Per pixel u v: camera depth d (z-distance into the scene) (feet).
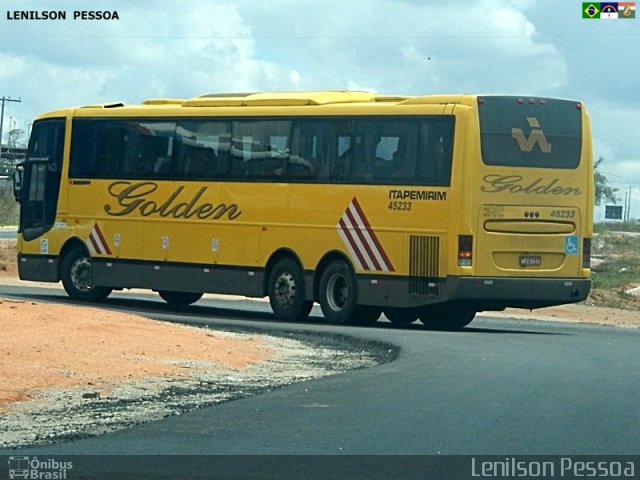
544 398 70.18
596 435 58.13
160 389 72.95
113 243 140.77
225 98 134.31
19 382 71.41
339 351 97.91
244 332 109.29
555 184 119.24
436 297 117.08
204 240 133.39
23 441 56.34
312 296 125.59
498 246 116.88
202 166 133.90
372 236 120.98
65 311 99.19
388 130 120.57
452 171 116.26
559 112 119.85
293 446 55.11
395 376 80.23
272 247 128.36
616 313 173.06
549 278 118.93
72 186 144.46
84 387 72.08
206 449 54.34
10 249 242.78
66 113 145.69
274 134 128.67
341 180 123.44
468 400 69.21
